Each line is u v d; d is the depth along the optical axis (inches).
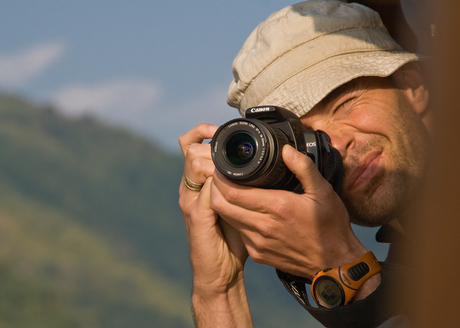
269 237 188.1
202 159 221.3
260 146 170.4
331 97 220.5
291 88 223.8
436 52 24.8
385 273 159.3
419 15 190.1
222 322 235.6
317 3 239.6
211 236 227.6
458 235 22.9
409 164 211.3
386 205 208.7
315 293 186.5
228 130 175.5
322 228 183.8
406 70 226.5
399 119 215.2
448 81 23.4
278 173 177.6
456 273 23.0
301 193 193.8
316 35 227.8
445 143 23.4
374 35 230.7
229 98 261.4
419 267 25.2
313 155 191.5
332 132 217.8
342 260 187.3
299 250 188.5
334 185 199.5
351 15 231.6
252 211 186.4
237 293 242.1
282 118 190.7
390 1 245.9
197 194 229.9
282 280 205.8
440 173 23.7
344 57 224.5
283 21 234.4
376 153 211.3
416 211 25.8
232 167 174.4
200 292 240.4
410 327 28.1
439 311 23.5
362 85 221.3
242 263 239.5
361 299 176.2
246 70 238.5
